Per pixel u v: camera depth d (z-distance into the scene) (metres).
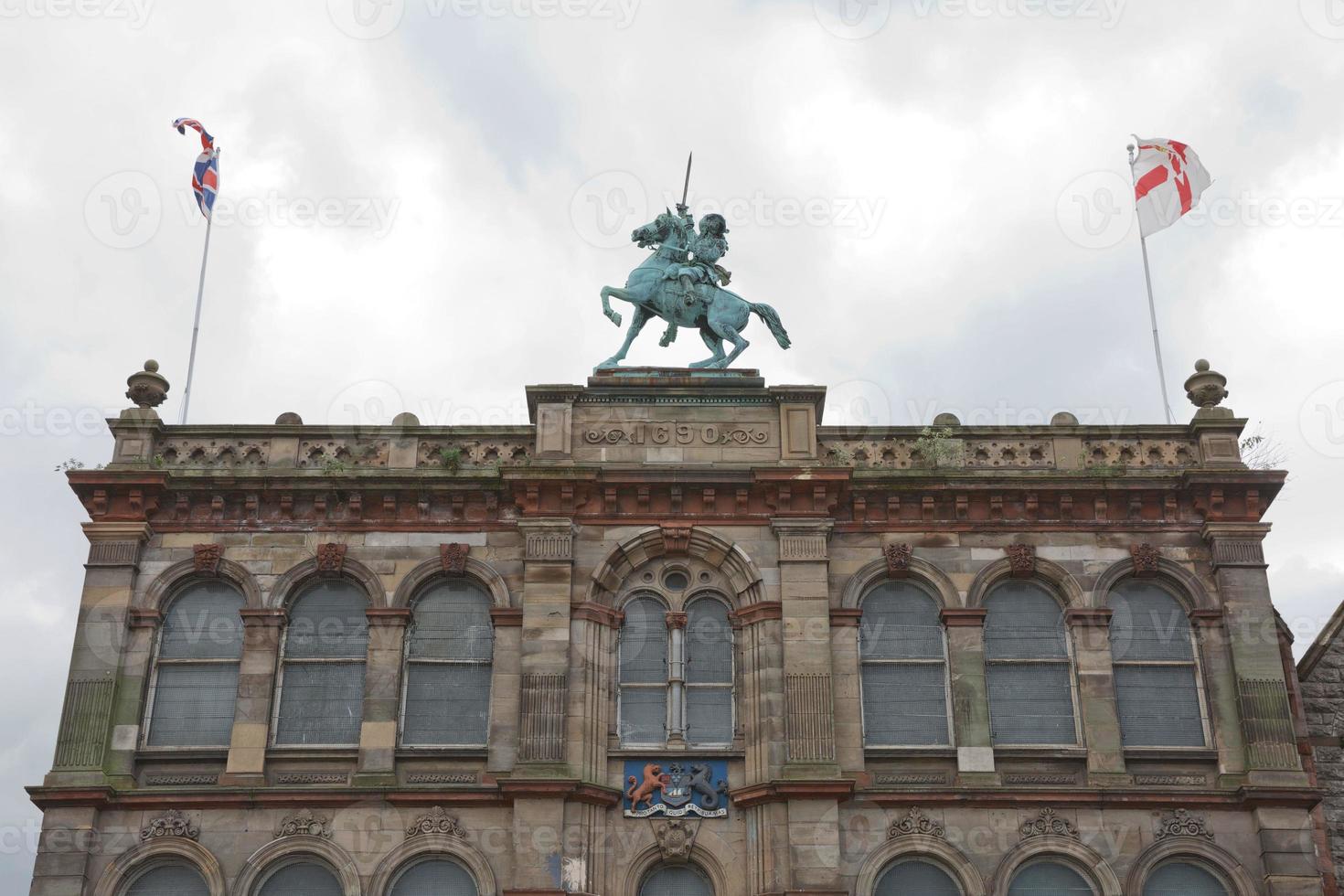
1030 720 29.64
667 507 31.00
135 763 29.03
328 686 29.88
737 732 29.58
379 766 28.89
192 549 30.64
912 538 30.86
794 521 30.64
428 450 31.80
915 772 29.12
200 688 29.83
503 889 28.00
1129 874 28.11
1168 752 29.14
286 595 30.34
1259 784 28.44
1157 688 29.86
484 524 30.94
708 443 31.61
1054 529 30.89
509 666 29.75
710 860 28.55
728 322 33.62
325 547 30.59
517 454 31.77
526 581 30.12
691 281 33.97
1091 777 28.88
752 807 28.70
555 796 28.30
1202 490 30.81
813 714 29.02
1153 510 31.06
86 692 29.17
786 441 31.52
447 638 30.30
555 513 30.69
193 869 28.31
